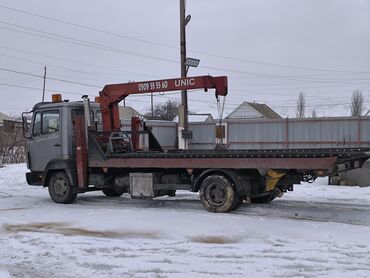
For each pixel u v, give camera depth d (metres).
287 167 9.77
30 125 13.27
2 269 6.50
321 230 8.55
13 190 16.45
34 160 13.18
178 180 11.35
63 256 7.09
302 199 12.70
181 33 22.83
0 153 32.12
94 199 13.47
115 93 12.82
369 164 15.89
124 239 8.16
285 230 8.59
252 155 10.13
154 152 12.43
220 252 7.15
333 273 5.99
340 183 16.27
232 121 28.77
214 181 10.55
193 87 11.98
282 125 27.61
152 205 12.03
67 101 12.84
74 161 12.53
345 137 26.12
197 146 29.75
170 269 6.32
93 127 12.27
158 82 12.35
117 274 6.14
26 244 7.92
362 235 8.12
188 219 9.66
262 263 6.54
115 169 12.25
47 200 13.46
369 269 6.15
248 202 11.83
